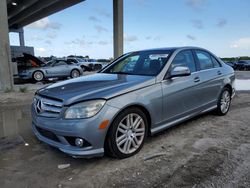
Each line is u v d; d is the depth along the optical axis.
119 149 3.17
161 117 3.67
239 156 3.28
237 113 5.54
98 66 26.97
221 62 5.33
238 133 4.20
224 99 5.27
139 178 2.77
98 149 2.98
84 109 2.91
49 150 3.60
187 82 4.08
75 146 2.96
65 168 3.05
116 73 4.21
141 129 3.43
